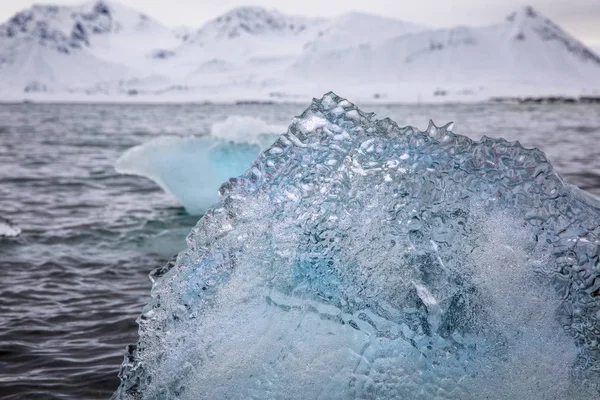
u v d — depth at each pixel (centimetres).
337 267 270
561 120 5181
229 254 275
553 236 266
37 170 1652
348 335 264
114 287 614
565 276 262
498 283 264
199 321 270
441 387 255
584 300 261
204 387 264
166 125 4791
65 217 988
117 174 1552
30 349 451
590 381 254
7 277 646
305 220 274
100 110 9425
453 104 12781
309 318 268
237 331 269
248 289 272
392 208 271
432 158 275
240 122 1081
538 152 276
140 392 270
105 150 2373
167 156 1030
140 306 553
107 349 452
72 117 6384
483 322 261
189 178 1020
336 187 274
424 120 5409
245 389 262
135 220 964
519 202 270
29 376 404
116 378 401
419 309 263
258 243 275
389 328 262
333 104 285
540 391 254
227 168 1023
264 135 1073
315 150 279
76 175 1537
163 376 269
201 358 268
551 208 268
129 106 12400
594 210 272
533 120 5206
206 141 1070
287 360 263
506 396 253
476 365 256
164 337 272
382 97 18525
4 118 5859
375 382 258
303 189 275
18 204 1115
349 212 273
